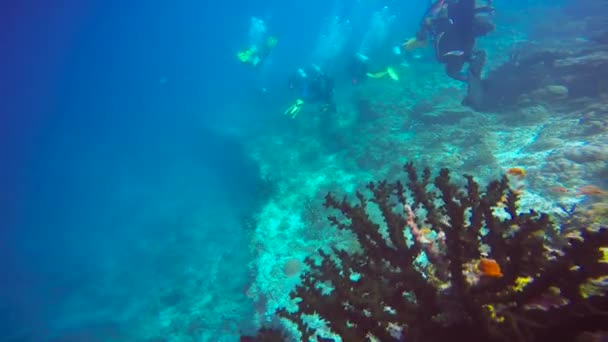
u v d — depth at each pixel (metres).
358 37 35.56
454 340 2.14
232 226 11.24
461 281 2.13
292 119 16.03
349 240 7.67
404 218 2.87
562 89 9.52
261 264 8.39
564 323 1.93
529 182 6.36
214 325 7.78
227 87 37.59
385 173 9.41
